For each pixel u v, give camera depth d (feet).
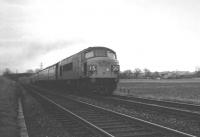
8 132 27.73
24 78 406.00
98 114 39.99
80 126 31.55
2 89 107.34
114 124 31.50
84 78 74.49
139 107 47.65
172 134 24.86
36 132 29.63
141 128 28.94
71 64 88.22
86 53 74.59
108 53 74.08
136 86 144.36
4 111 41.37
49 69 142.31
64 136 26.96
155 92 93.56
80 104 52.80
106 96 73.36
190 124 31.19
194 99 63.87
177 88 116.26
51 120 36.11
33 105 54.29
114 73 71.51
